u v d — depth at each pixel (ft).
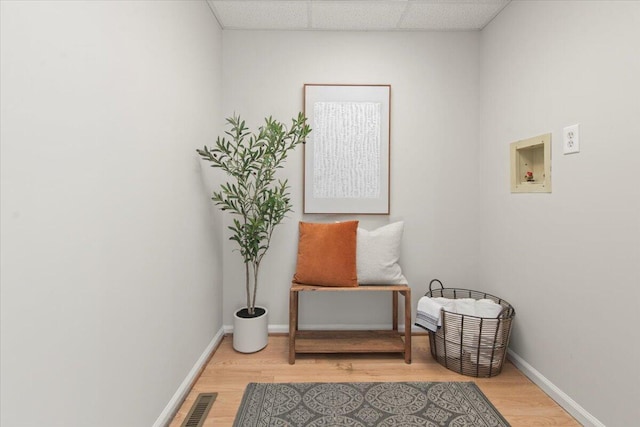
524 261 6.47
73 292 3.09
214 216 7.32
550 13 5.70
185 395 5.63
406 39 8.13
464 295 8.27
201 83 6.52
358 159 8.09
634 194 4.21
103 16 3.49
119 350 3.82
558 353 5.53
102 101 3.48
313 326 8.29
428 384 6.03
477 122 8.20
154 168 4.60
